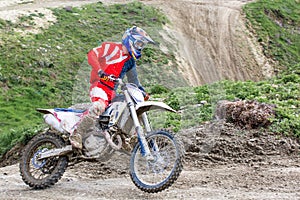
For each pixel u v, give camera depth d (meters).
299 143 9.85
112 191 6.93
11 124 32.56
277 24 58.56
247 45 53.06
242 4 60.12
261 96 12.94
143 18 52.00
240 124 10.45
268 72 50.50
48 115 7.26
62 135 7.14
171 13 54.88
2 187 7.44
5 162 13.73
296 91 13.22
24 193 6.93
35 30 44.84
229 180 7.40
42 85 38.66
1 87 37.31
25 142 13.91
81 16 49.44
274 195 6.38
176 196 6.54
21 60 40.19
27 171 7.25
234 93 13.24
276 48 54.03
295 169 8.06
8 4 49.91
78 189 7.13
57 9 49.62
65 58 42.22
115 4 54.31
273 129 10.20
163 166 6.64
